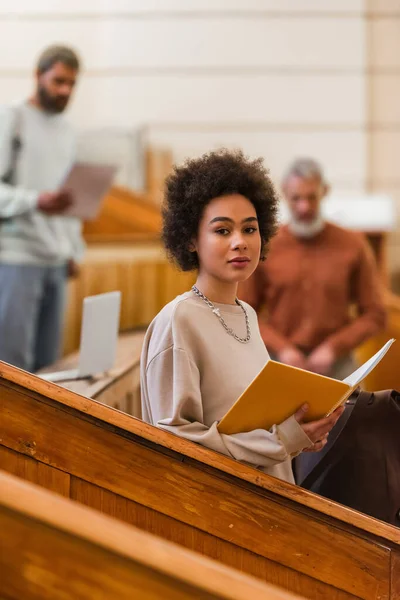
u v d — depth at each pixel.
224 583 1.38
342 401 2.14
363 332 4.55
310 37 8.62
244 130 8.64
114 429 2.18
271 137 8.66
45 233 4.96
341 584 2.25
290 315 4.65
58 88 4.98
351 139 8.69
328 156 8.69
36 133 5.00
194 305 2.29
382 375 5.16
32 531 1.38
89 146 7.72
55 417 2.19
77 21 8.47
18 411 2.19
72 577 1.38
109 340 3.41
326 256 4.63
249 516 2.21
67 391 2.17
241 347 2.31
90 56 8.51
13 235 4.89
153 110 8.59
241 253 2.27
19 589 1.39
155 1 8.53
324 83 8.66
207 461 2.16
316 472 2.65
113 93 8.55
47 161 5.04
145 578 1.37
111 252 6.12
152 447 2.18
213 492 2.20
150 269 6.08
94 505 2.20
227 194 2.31
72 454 2.19
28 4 8.40
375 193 8.73
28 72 8.38
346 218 7.83
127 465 2.19
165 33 8.55
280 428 2.15
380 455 2.62
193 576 1.37
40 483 2.20
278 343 4.46
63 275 5.15
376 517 2.61
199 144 8.62
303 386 2.09
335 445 2.63
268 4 8.59
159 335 2.26
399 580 2.26
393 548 2.26
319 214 4.63
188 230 2.35
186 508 2.20
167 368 2.22
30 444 2.19
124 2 8.51
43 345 5.12
